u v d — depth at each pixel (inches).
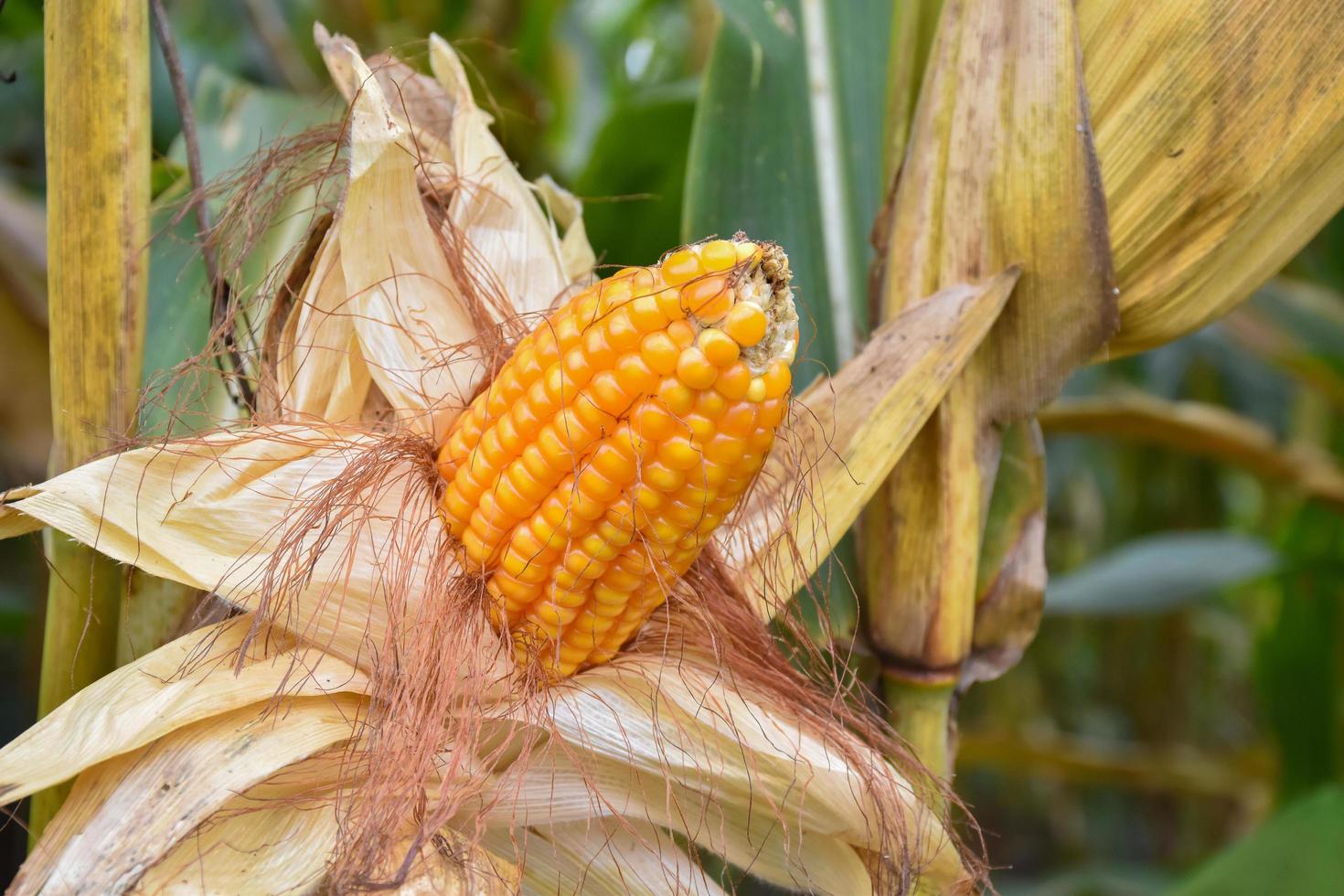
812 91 29.7
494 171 26.2
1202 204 26.0
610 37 59.9
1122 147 26.1
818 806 24.2
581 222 27.7
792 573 25.7
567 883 24.6
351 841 22.8
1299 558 39.4
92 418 25.4
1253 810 50.4
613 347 22.5
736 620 25.1
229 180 28.8
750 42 29.5
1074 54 25.8
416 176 25.6
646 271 22.7
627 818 24.6
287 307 25.7
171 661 23.5
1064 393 47.1
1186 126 25.9
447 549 24.0
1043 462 28.0
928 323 26.4
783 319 22.5
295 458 24.2
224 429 24.2
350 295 24.5
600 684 24.2
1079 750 47.6
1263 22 25.5
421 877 22.7
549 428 22.9
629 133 33.4
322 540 23.6
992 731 47.9
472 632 23.8
